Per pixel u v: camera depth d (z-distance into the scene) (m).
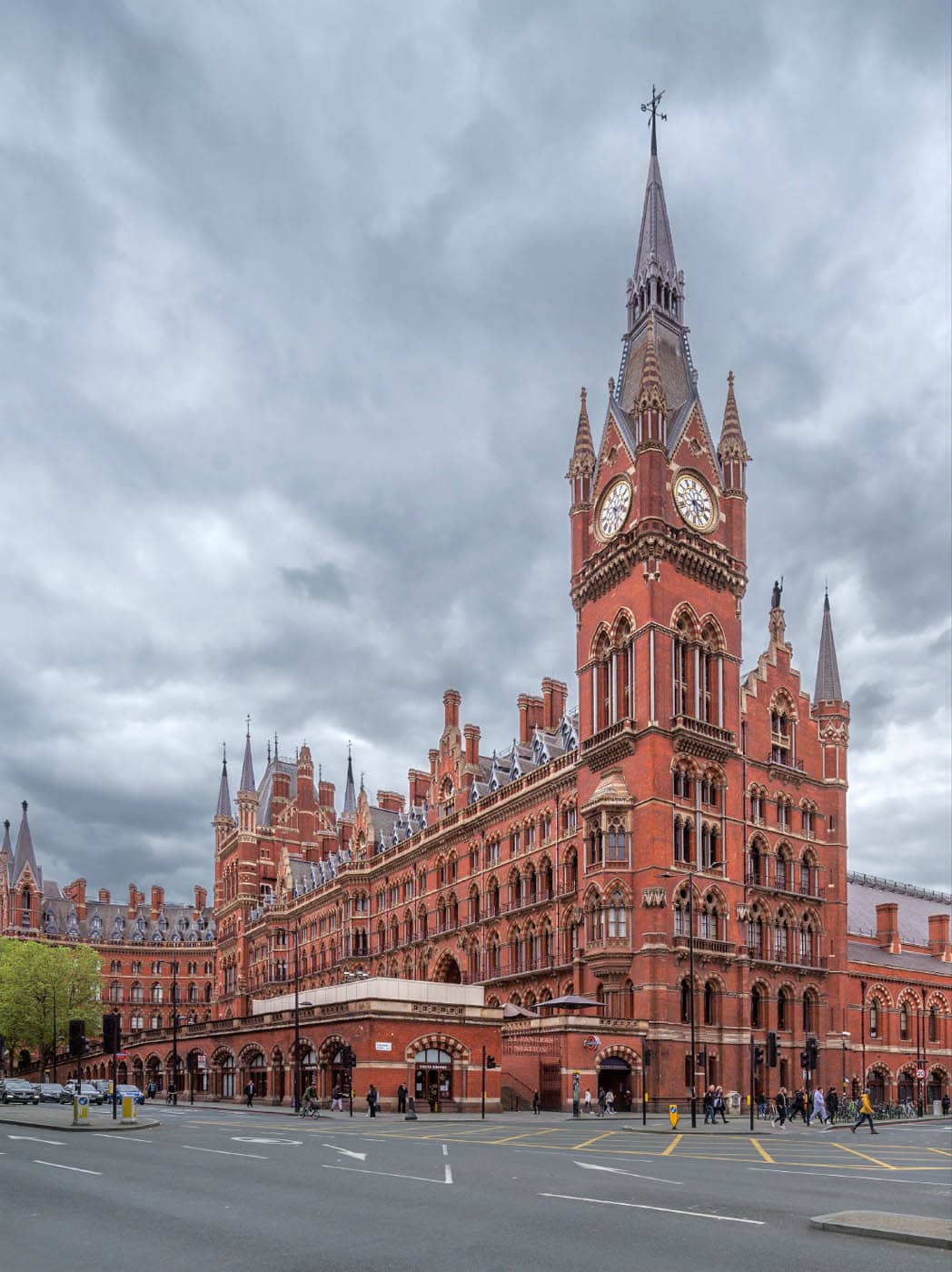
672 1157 40.47
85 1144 44.25
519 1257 19.64
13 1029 145.75
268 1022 94.56
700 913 84.25
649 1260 19.30
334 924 139.38
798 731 97.75
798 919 92.75
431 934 114.44
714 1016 83.94
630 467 92.12
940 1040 106.62
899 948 114.19
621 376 101.06
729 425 98.00
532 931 96.25
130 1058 134.62
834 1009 93.19
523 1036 82.44
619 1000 82.19
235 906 170.75
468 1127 59.38
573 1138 50.31
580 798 91.19
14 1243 21.25
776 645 98.12
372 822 137.38
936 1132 62.47
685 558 89.56
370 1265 19.02
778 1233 22.00
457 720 121.94
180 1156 38.78
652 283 100.00
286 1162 36.44
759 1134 56.91
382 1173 33.03
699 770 86.88
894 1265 18.88
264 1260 19.45
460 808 112.75
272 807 176.88
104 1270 18.77
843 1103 84.88
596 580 92.62
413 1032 77.69
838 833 97.25
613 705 89.50
